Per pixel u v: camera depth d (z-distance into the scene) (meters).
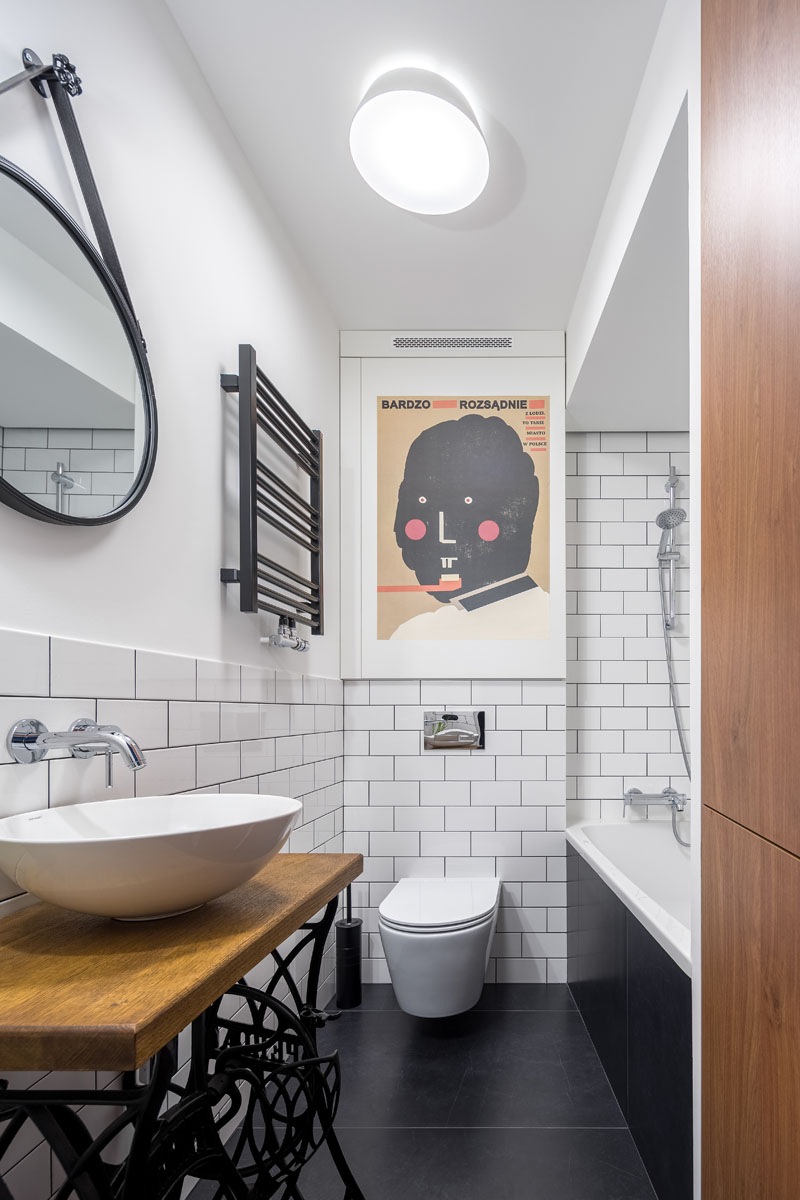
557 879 3.31
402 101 1.91
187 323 1.79
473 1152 1.97
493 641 3.37
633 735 3.58
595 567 3.64
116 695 1.42
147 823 1.33
